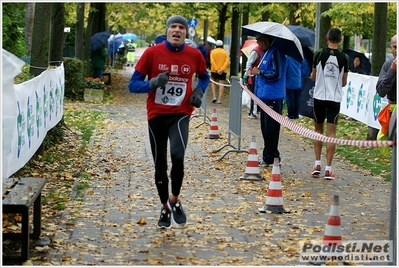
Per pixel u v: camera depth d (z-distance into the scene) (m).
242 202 9.43
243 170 11.97
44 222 7.98
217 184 10.69
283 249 7.15
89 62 31.08
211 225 8.10
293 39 11.88
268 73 12.11
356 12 20.30
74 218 8.26
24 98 8.91
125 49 64.38
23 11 38.47
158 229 7.86
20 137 8.59
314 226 8.17
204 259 6.73
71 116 19.44
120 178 10.98
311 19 28.20
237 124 13.34
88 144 14.44
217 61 26.11
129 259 6.69
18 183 7.21
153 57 7.61
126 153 13.59
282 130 18.69
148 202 9.28
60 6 19.73
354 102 17.70
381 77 9.06
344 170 12.41
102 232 7.69
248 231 7.88
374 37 15.77
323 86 11.39
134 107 23.39
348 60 11.43
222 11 38.38
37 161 11.78
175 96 7.64
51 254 6.81
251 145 11.14
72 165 12.00
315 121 11.68
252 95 11.18
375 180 11.43
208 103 26.30
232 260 6.71
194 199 9.56
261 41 12.19
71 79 24.19
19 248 7.04
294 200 9.64
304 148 15.18
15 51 28.95
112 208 8.88
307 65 19.67
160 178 7.77
